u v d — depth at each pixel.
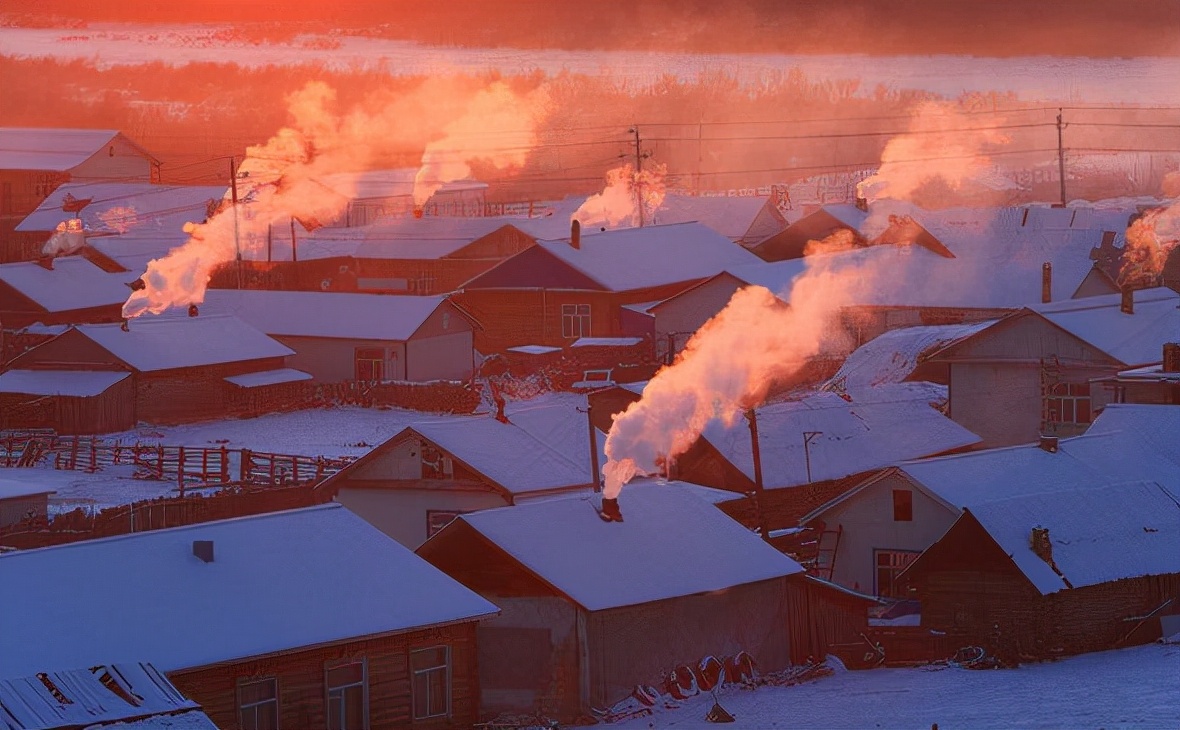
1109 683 54.41
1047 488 69.12
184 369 115.88
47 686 43.31
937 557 62.66
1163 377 85.88
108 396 112.38
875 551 70.38
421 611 51.66
